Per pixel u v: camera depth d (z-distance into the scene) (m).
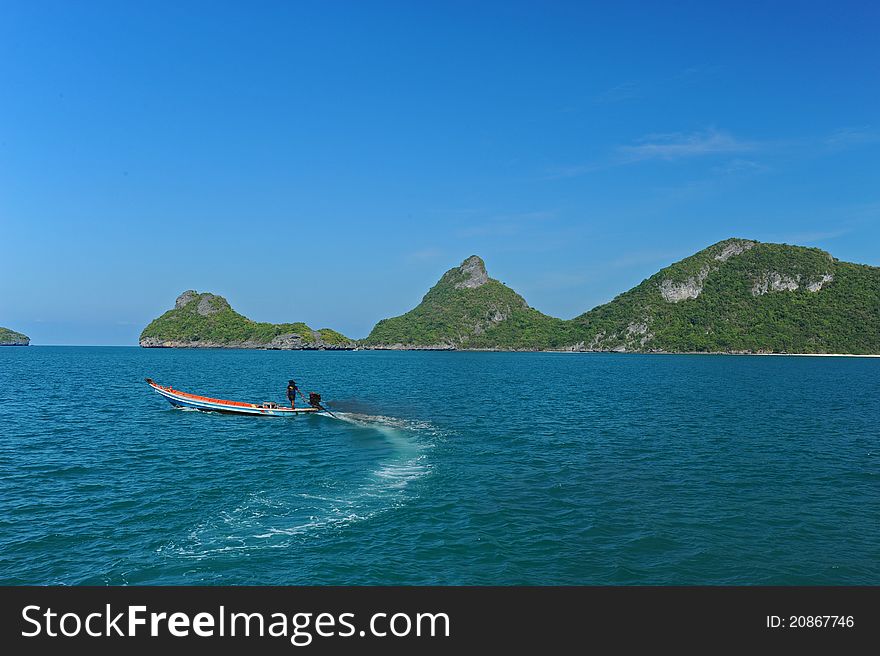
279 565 13.89
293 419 38.22
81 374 82.81
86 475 22.30
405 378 84.38
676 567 14.02
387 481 21.59
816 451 27.58
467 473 22.91
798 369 120.25
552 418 39.62
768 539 15.69
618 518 17.28
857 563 14.29
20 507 18.09
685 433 32.97
